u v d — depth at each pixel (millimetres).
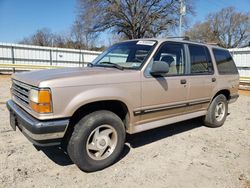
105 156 3576
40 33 46812
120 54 4457
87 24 37531
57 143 3158
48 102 3000
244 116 7023
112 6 35375
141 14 37781
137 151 4219
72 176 3359
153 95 3980
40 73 3586
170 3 37500
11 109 3760
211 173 3533
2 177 3248
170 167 3684
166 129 5465
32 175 3340
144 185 3197
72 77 3184
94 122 3359
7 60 20531
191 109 4895
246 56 15953
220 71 5523
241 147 4535
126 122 3854
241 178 3400
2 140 4449
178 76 4402
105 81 3410
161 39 4309
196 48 4969
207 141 4793
